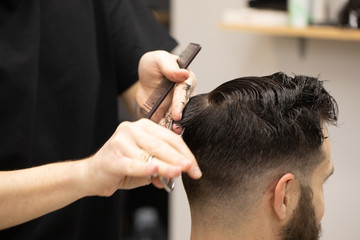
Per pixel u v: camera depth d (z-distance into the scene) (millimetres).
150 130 765
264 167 850
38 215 922
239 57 2305
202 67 2361
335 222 2330
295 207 877
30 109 1156
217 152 863
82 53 1248
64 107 1229
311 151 868
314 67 2213
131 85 1336
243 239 899
